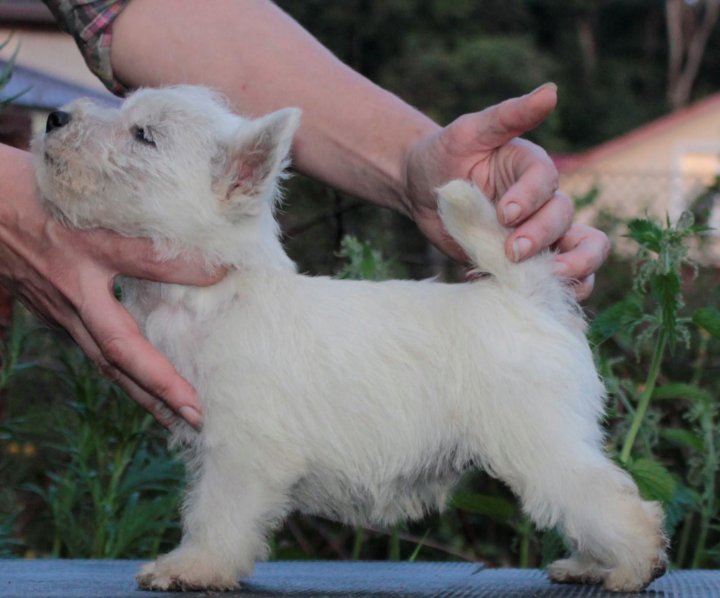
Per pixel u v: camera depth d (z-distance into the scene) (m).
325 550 1.50
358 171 1.07
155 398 0.95
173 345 0.94
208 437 0.92
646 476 1.05
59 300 0.97
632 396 1.27
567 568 0.95
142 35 1.10
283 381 0.92
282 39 1.10
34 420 1.49
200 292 0.95
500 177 0.98
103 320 0.94
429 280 0.98
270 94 1.08
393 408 0.92
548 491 0.90
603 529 0.90
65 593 0.86
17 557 1.35
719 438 1.23
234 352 0.93
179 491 1.25
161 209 0.94
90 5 1.10
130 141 0.95
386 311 0.94
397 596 0.87
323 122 1.07
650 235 1.08
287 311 0.94
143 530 1.23
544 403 0.91
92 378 1.25
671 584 0.93
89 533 1.30
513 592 0.90
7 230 0.96
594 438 0.92
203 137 0.97
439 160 1.00
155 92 1.00
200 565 0.90
